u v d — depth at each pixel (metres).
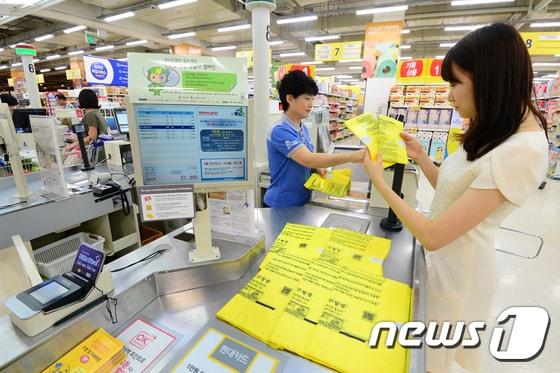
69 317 0.74
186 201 0.92
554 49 7.84
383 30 7.02
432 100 7.45
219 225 1.19
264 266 1.03
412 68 7.56
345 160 1.44
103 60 7.70
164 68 0.84
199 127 0.89
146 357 0.73
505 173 0.75
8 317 0.75
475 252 0.99
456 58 0.84
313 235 1.25
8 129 1.91
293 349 0.72
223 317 0.83
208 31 10.60
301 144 1.61
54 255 2.21
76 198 2.15
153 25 10.25
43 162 2.12
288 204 1.79
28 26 11.44
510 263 3.01
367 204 1.74
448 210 0.79
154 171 0.90
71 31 10.30
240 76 0.88
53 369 0.68
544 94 7.54
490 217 0.97
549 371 1.80
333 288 0.92
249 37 11.90
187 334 0.80
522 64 0.77
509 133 0.80
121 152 2.90
